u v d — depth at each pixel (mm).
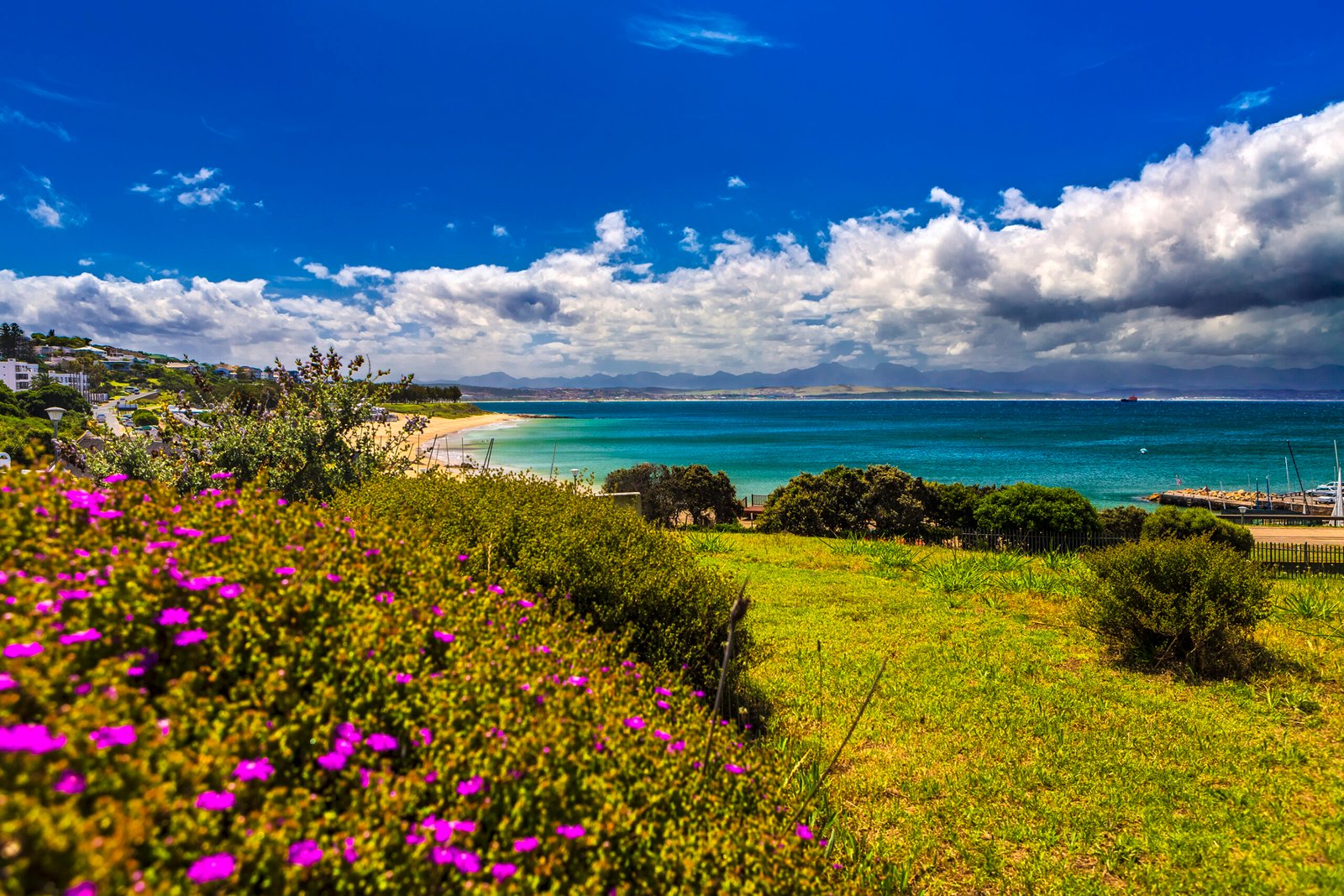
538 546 5605
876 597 10852
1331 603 10156
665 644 5273
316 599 2422
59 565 2119
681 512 28188
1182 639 7629
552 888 1771
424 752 2043
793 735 5805
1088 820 4688
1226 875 4098
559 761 2189
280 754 1867
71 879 1185
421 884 1621
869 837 4453
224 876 1347
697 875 2205
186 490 7551
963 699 6711
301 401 8750
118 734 1500
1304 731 6023
